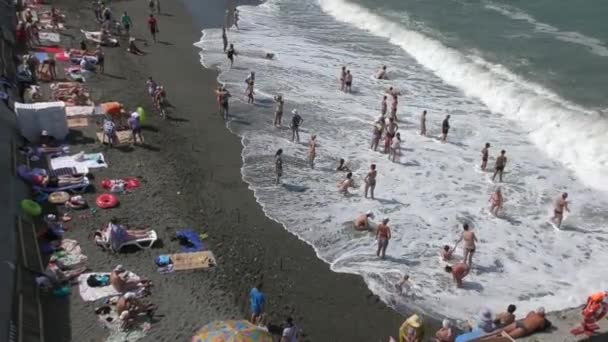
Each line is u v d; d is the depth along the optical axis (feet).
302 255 70.13
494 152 93.35
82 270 63.82
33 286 59.11
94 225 71.61
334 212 78.54
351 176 82.79
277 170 83.35
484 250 71.92
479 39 136.36
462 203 81.25
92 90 106.83
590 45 129.59
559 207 75.25
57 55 116.98
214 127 98.84
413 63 129.80
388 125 94.32
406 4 167.94
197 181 83.61
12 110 88.38
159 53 128.67
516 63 121.19
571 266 69.21
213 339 48.75
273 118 102.99
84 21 142.10
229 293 62.95
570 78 112.78
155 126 96.99
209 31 145.69
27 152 83.10
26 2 147.54
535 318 54.60
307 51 135.64
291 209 78.69
